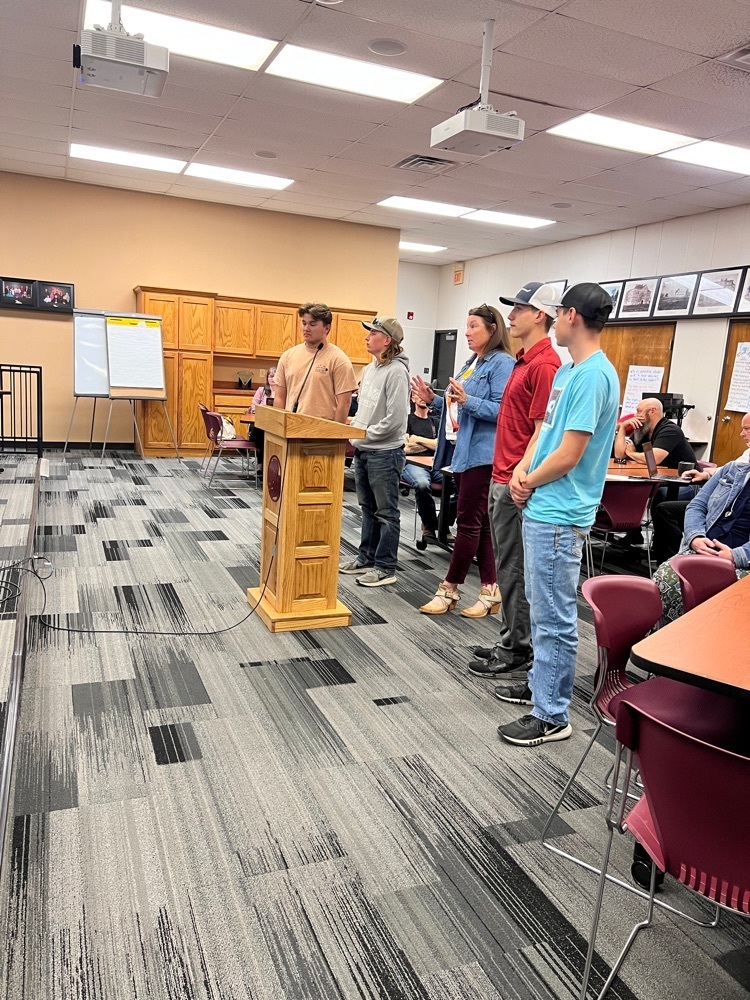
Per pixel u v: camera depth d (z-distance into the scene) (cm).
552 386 220
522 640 275
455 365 1181
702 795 105
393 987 135
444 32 373
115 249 794
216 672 267
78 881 157
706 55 381
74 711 232
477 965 141
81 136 593
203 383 813
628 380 820
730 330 704
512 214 794
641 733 112
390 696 256
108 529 464
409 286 1198
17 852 165
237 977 135
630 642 179
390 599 366
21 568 351
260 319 841
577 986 138
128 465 728
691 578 211
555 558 216
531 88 439
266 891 157
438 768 212
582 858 175
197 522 497
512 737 228
